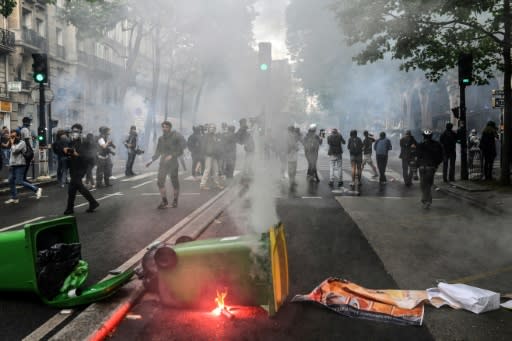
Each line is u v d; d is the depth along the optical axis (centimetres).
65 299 399
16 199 1063
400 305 388
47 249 416
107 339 348
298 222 805
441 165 2105
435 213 895
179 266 387
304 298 411
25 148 1077
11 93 2938
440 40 1323
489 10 1182
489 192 1130
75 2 1725
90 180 1382
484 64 1390
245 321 374
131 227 759
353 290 409
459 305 401
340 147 1347
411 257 576
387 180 1541
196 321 375
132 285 443
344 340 343
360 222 804
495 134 1401
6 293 428
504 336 349
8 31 2866
